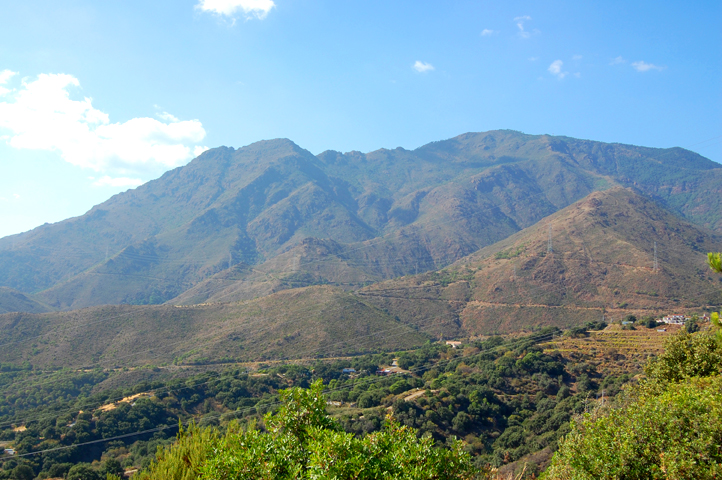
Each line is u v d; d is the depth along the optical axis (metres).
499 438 46.38
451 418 48.94
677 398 11.95
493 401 53.28
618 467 11.13
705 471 10.17
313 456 8.51
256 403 61.53
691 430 11.03
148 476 10.95
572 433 13.08
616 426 12.12
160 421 54.22
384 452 9.21
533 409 53.38
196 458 10.42
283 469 9.12
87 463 42.16
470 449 42.78
